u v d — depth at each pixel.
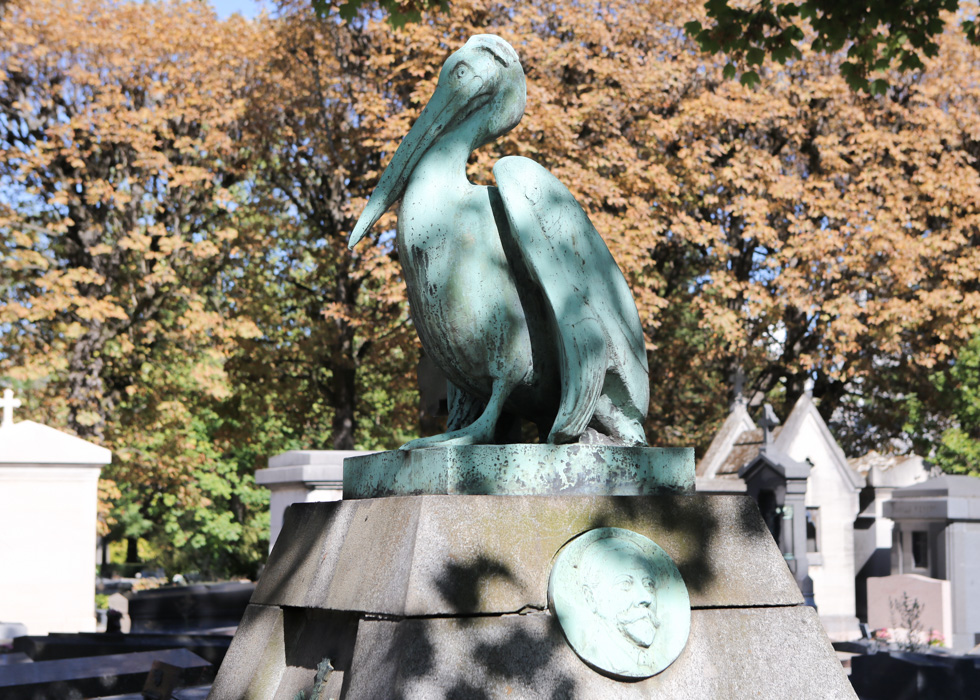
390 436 25.42
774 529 15.68
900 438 24.52
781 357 23.08
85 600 13.60
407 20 8.94
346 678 3.51
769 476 15.73
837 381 24.03
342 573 3.70
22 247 18.56
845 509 17.12
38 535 13.42
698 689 3.52
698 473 18.06
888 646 12.48
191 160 19.81
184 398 20.81
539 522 3.51
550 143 17.66
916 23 8.91
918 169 21.86
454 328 3.82
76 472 13.70
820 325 21.30
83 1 18.81
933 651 11.91
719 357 22.70
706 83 21.73
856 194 21.50
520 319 3.82
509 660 3.30
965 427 21.53
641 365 3.93
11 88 18.28
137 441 19.52
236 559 26.75
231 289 20.66
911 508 15.44
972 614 14.55
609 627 3.43
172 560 27.38
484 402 4.12
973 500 14.81
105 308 17.41
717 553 3.74
